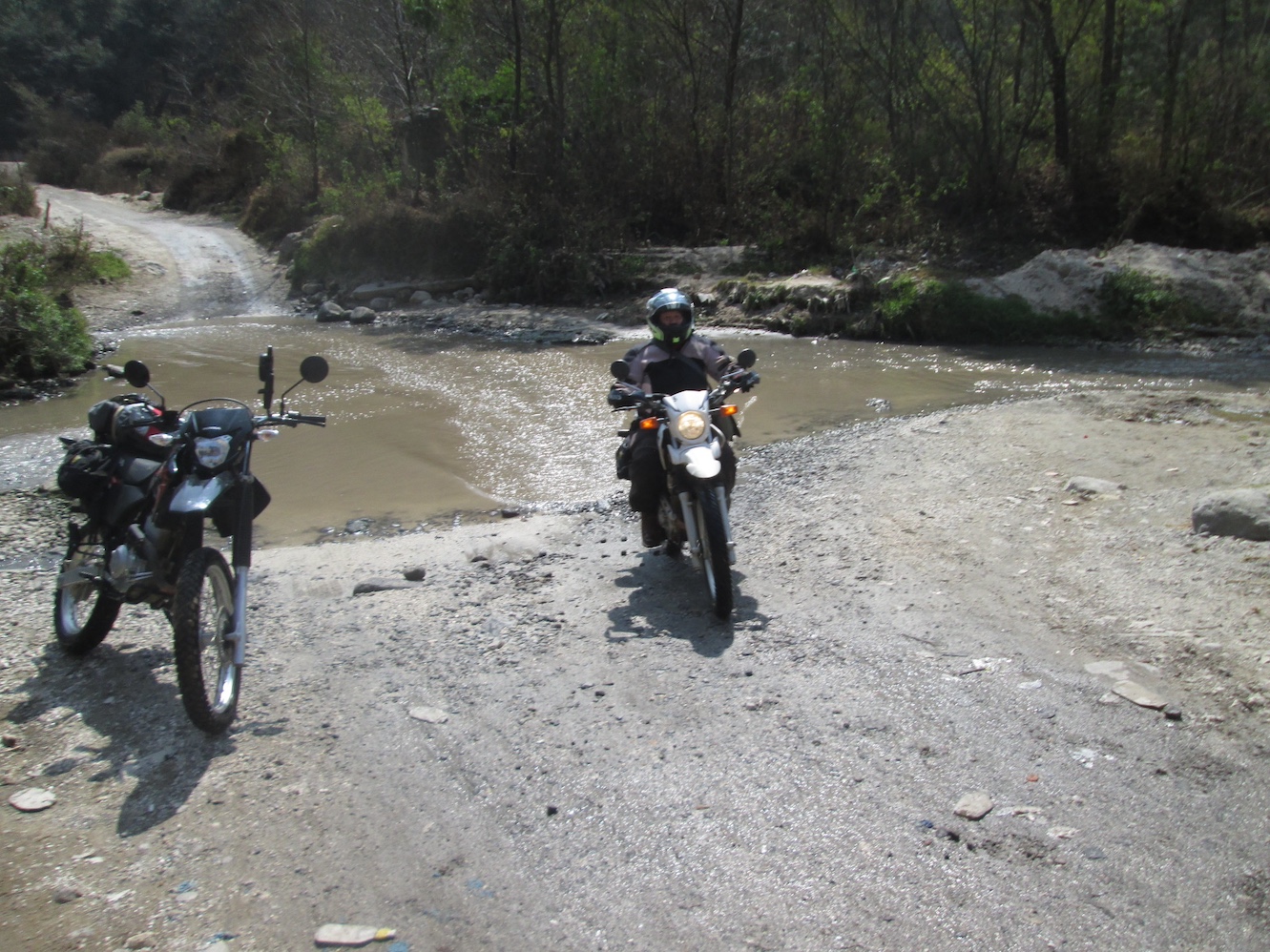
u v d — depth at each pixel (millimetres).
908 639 4770
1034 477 7352
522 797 3600
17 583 6008
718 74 23891
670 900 3049
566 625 5145
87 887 3156
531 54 23109
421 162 25531
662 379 5789
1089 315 15008
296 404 11305
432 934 2938
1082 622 4875
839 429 9539
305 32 32250
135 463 4531
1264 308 15062
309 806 3572
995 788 3570
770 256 19688
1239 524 5734
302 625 5258
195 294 21953
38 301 13656
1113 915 2943
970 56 19078
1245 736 3834
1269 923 2904
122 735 4105
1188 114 19047
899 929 2898
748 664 4590
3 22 69250
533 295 20172
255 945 2902
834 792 3566
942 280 15594
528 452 9102
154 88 66812
